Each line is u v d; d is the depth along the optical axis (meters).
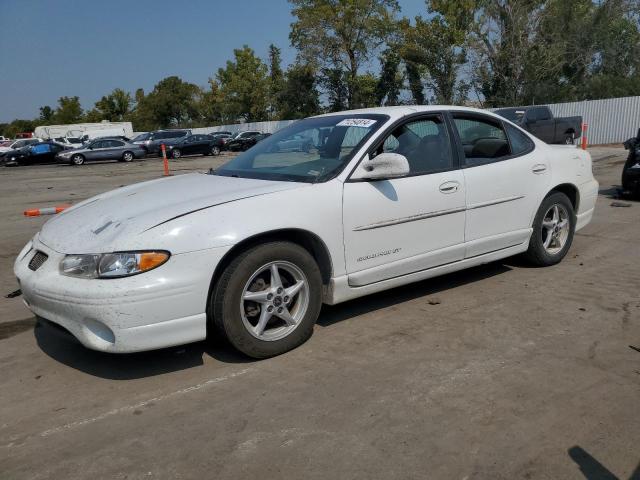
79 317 3.13
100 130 47.75
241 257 3.38
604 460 2.49
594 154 20.55
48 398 3.20
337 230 3.76
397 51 46.59
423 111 4.43
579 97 38.22
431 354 3.58
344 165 3.90
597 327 3.94
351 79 49.28
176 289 3.16
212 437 2.74
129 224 3.28
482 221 4.62
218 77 69.00
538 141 5.28
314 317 3.74
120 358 3.70
